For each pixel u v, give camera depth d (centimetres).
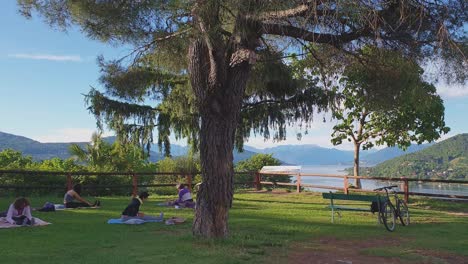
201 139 888
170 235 897
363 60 1038
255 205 1620
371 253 797
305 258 735
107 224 1048
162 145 2048
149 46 1011
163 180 2884
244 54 837
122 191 2120
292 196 1958
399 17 778
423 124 2094
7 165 2378
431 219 1322
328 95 1833
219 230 865
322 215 1346
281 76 1509
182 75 1734
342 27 831
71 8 861
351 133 2320
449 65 857
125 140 2025
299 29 831
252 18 768
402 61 977
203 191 874
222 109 880
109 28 892
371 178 1841
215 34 828
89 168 2375
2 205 1413
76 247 764
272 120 1950
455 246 882
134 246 779
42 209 1287
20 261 650
